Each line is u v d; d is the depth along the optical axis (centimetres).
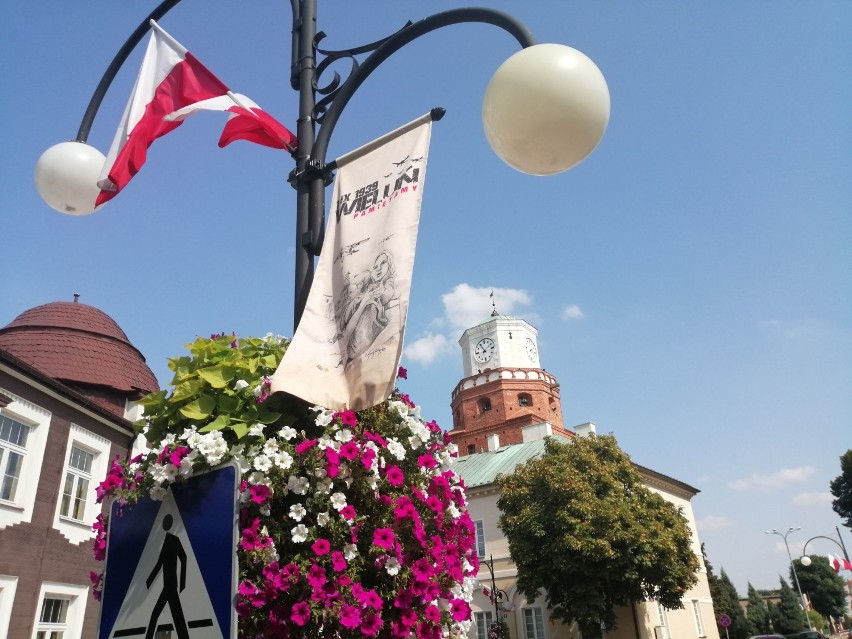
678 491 3306
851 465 4253
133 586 262
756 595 6372
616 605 2348
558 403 4631
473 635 2536
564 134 316
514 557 2175
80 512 1322
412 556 299
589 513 2061
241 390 308
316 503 280
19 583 1138
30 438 1212
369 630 258
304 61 425
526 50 318
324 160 382
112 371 1579
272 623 258
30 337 1559
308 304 319
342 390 295
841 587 7162
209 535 250
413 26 375
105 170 437
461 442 4406
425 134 331
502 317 4750
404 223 311
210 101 441
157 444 309
